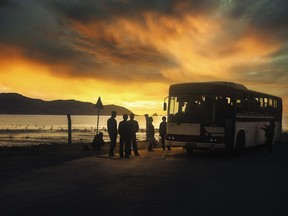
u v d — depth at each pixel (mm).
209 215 7121
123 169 13344
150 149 21781
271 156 19703
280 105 28016
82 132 83812
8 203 7879
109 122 17906
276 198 8797
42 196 8617
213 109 17625
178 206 7836
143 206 7785
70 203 7945
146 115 21953
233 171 13469
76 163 14953
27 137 58344
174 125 18328
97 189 9555
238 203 8203
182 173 12711
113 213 7152
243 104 19656
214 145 17438
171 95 18562
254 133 21625
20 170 12891
